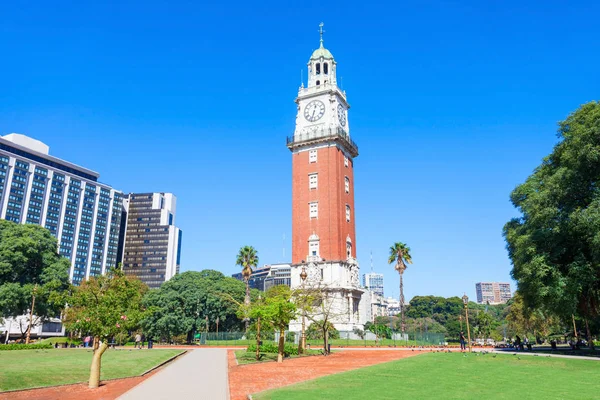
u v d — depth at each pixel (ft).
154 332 293.02
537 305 155.53
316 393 70.49
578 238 133.28
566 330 306.35
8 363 106.32
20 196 567.18
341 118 325.01
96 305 87.97
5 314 250.37
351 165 335.67
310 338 250.57
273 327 168.86
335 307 276.00
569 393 70.23
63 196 618.44
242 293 365.61
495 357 134.92
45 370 94.99
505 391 72.49
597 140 125.08
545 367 109.19
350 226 314.96
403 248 290.35
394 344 239.09
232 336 285.64
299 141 314.55
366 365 121.90
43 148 622.13
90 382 82.99
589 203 130.72
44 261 277.03
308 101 324.60
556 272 129.90
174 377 97.81
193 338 304.91
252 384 85.87
